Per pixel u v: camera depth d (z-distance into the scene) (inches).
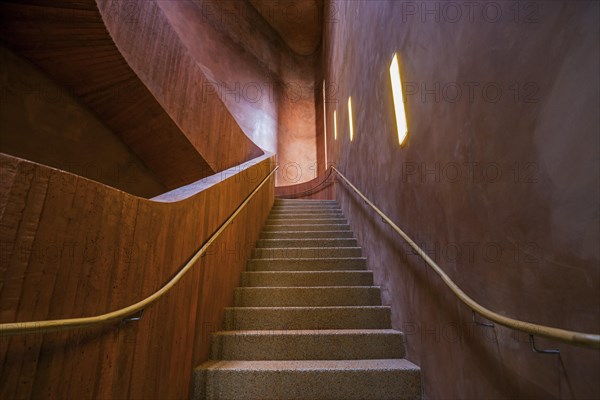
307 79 446.0
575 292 37.5
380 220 128.0
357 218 176.6
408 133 93.8
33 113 131.7
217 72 315.9
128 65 136.9
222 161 216.8
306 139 417.1
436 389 76.2
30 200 37.1
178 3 281.4
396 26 105.7
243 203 136.5
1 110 121.9
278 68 408.5
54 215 40.3
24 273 36.0
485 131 55.2
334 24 293.4
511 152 48.7
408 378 85.4
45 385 38.6
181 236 78.5
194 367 86.8
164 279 69.3
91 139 156.0
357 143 179.3
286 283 137.6
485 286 55.7
